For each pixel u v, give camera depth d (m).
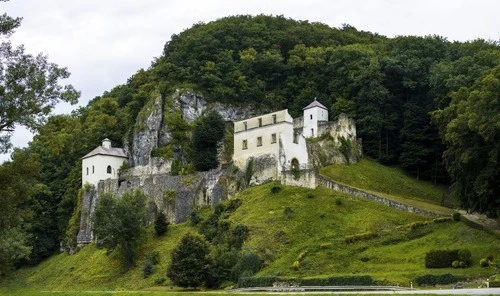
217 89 180.12
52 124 70.38
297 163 138.00
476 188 95.94
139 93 186.12
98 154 164.12
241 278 99.25
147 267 120.44
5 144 69.19
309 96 181.75
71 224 161.50
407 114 159.00
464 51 183.00
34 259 163.00
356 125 165.12
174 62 191.25
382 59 170.38
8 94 66.38
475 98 100.44
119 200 131.38
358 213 117.31
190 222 135.25
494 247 92.19
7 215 69.88
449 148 113.62
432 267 90.50
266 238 113.12
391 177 150.75
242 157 141.25
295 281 92.19
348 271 95.75
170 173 154.50
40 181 178.88
